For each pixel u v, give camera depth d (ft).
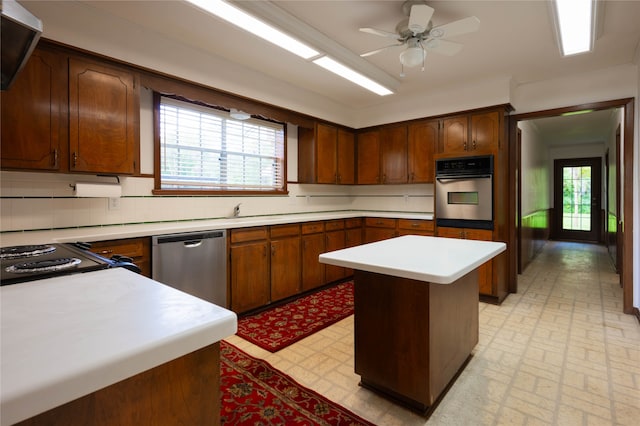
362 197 17.66
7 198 7.48
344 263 5.38
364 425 5.41
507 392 6.29
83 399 1.84
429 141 14.07
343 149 15.72
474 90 12.76
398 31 8.22
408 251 6.19
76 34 7.49
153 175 9.92
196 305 2.51
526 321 9.86
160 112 10.13
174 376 2.20
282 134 14.02
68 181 8.30
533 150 19.84
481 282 11.69
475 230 12.03
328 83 12.86
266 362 7.42
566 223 27.96
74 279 3.26
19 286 3.01
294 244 11.98
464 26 7.23
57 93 7.34
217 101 10.55
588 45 9.04
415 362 5.65
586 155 26.63
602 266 17.29
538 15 7.98
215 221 10.75
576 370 7.06
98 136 7.93
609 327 9.36
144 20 8.27
